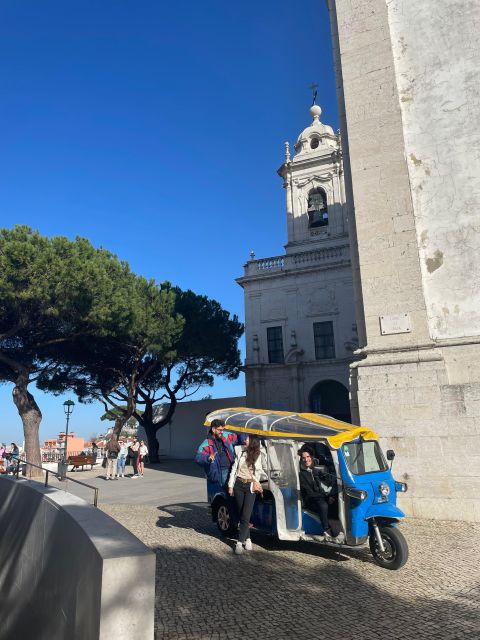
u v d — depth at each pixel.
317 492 6.53
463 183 10.13
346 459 6.39
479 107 10.23
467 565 6.01
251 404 31.16
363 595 5.04
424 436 9.11
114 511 10.79
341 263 30.55
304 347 30.75
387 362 9.72
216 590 5.21
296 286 31.69
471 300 9.69
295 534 6.70
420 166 10.57
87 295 19.41
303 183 34.47
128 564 2.79
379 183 10.62
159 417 36.53
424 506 8.90
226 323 33.53
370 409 9.65
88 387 28.06
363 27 11.44
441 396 9.10
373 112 10.97
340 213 32.84
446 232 10.12
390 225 10.37
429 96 10.72
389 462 9.32
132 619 2.75
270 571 5.88
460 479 8.72
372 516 6.07
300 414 7.86
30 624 4.62
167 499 12.70
